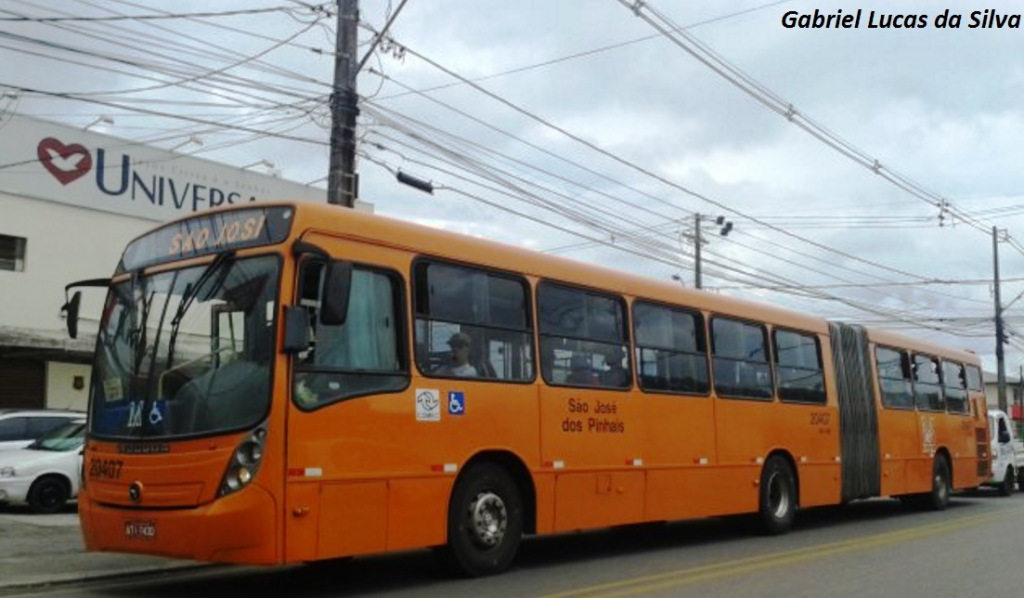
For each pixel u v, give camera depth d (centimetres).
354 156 1395
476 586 895
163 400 806
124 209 2352
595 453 1066
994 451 2395
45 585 905
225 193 2525
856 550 1216
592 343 1091
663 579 957
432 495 879
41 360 2312
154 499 781
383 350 857
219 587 905
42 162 2225
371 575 969
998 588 934
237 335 794
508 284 999
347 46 1397
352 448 811
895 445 1738
